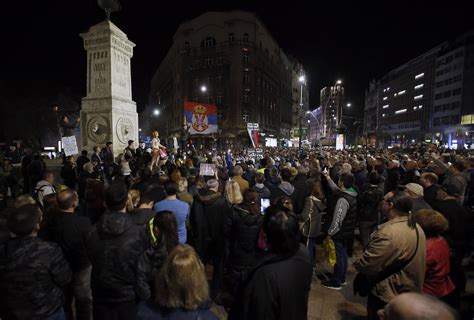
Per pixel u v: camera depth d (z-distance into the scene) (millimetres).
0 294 2285
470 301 3955
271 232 2039
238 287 2096
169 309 1743
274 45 66688
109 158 10492
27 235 2404
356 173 7621
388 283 2678
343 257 4652
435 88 83375
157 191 4629
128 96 14422
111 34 12961
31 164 7859
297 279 1943
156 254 2463
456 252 3889
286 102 80500
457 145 69375
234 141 51281
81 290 3051
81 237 2967
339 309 4133
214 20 53375
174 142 17141
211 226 4312
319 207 4855
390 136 110688
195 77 55625
